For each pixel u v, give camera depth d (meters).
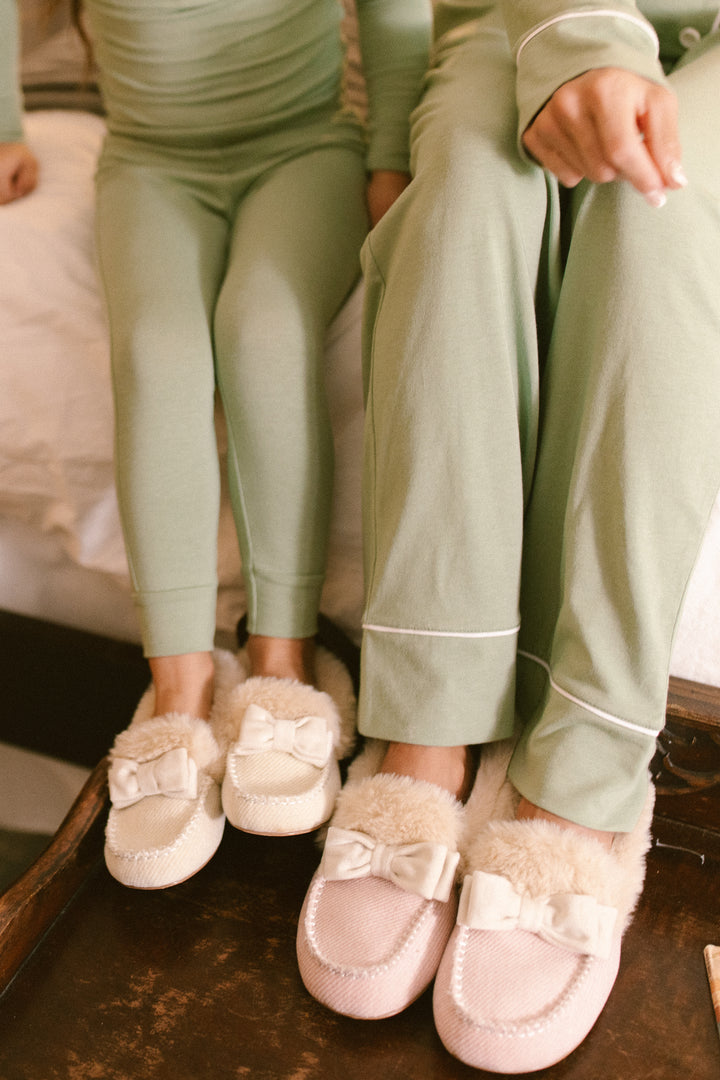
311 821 0.65
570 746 0.60
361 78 1.24
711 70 0.60
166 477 0.70
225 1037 0.59
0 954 0.62
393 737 0.64
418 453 0.59
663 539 0.58
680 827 0.75
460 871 0.61
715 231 0.55
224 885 0.70
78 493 0.85
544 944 0.56
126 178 0.85
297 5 0.85
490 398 0.59
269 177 0.86
